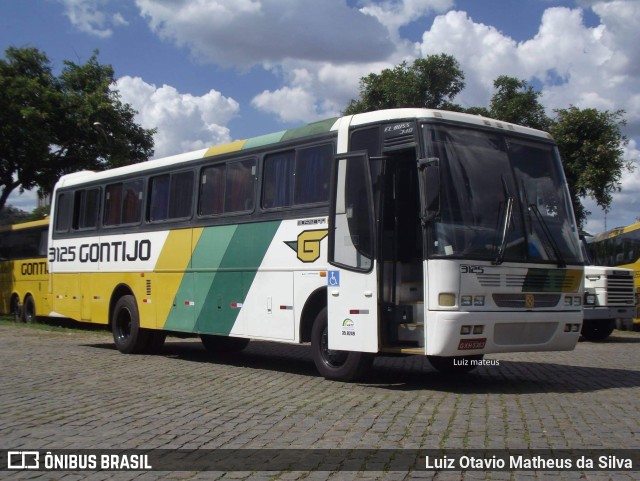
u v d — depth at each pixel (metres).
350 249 10.07
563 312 10.13
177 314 13.49
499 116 28.02
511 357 14.72
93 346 16.75
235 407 8.72
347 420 7.82
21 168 29.95
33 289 26.58
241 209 12.22
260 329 11.62
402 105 27.84
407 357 14.55
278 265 11.34
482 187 9.73
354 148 10.38
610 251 24.75
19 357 14.26
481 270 9.37
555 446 6.65
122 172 15.45
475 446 6.65
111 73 30.62
